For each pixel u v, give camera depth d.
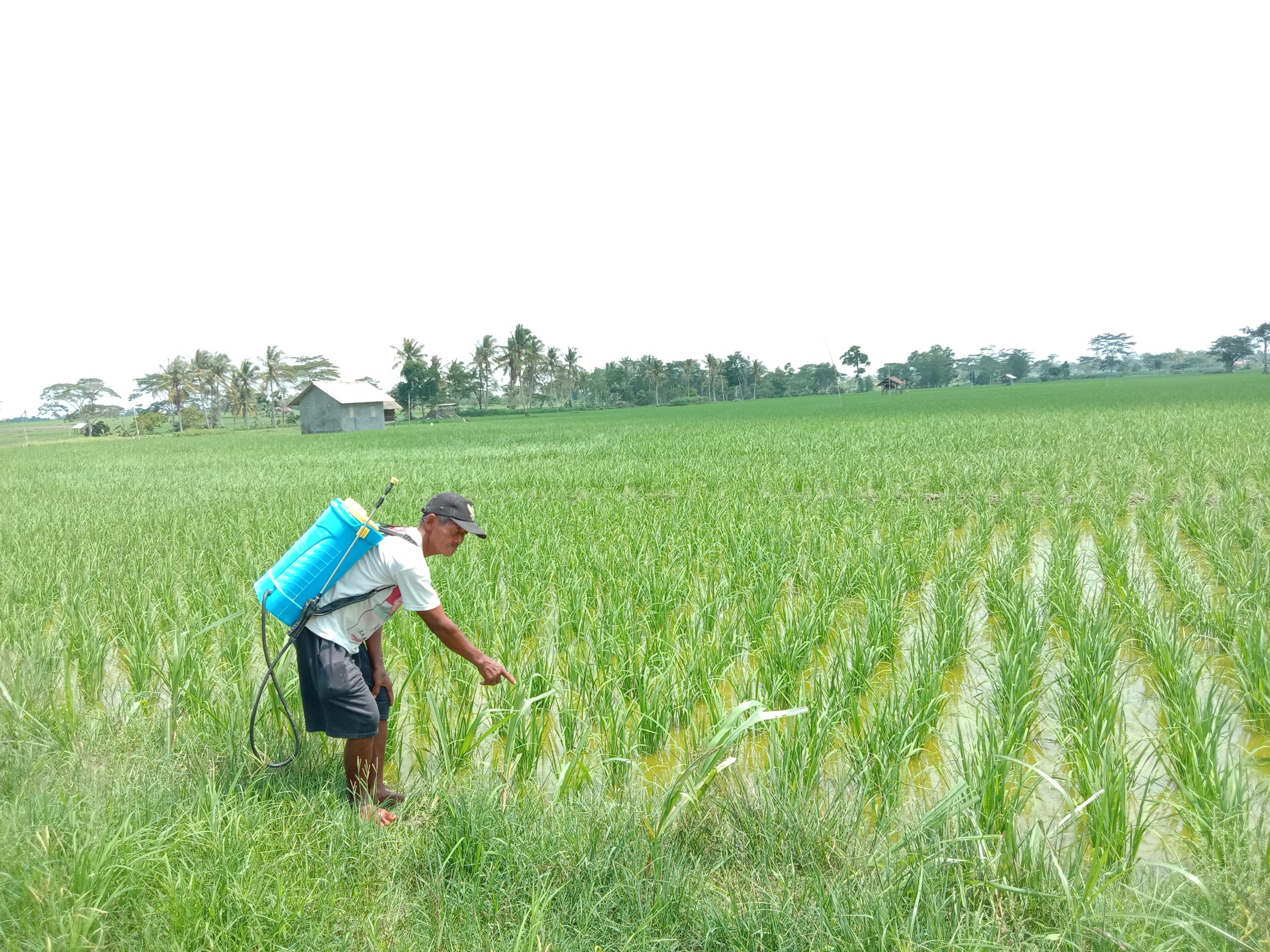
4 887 2.73
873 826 3.66
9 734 4.34
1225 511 9.55
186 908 2.73
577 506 13.25
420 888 3.14
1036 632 5.67
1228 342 160.38
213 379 111.25
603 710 4.82
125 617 6.89
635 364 162.62
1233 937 2.55
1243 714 4.86
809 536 9.31
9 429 142.88
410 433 54.12
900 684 5.04
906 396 105.38
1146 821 3.32
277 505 14.39
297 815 3.48
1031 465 15.05
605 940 2.81
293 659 5.12
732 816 3.58
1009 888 2.83
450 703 5.13
